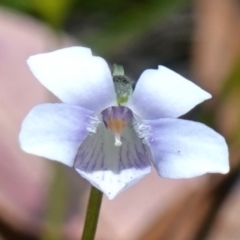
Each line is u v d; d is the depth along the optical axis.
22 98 0.12
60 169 0.10
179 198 0.10
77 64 0.06
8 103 0.11
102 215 0.10
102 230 0.10
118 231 0.10
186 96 0.06
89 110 0.06
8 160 0.11
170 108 0.07
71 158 0.06
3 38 0.12
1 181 0.11
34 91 0.12
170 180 0.11
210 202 0.10
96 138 0.07
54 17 0.11
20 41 0.12
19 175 0.11
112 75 0.07
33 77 0.12
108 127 0.07
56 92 0.06
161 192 0.11
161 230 0.10
